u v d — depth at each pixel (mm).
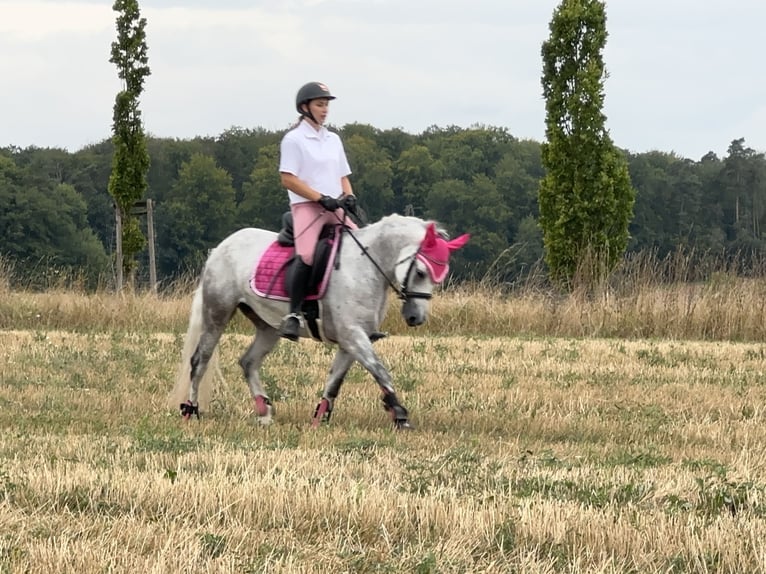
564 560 6195
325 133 11055
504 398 12938
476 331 21500
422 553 6250
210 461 8547
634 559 6203
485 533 6605
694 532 6629
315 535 6660
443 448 9734
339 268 10789
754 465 9195
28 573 5746
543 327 21594
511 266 24844
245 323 21578
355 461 8695
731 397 13227
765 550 6258
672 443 10484
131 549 6215
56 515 6895
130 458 8680
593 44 26422
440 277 10461
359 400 12758
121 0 30562
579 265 23125
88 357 16188
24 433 10070
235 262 11578
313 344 17984
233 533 6539
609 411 12203
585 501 7457
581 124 26391
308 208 10883
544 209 26953
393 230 10680
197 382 11805
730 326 21172
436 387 13828
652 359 16531
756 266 22359
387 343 18344
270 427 10984
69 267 24688
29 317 21969
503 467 8617
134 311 22359
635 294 22031
